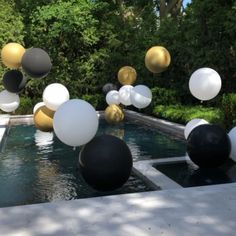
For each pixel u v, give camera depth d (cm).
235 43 1279
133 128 1374
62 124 541
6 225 407
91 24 1905
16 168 794
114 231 388
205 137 651
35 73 757
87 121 540
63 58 1917
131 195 497
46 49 1898
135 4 2214
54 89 732
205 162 657
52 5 1862
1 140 1030
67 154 915
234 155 679
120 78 1196
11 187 664
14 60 793
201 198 480
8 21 1820
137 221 412
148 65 924
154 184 608
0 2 1827
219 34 1339
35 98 1823
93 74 1933
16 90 849
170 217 420
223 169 707
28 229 397
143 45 1731
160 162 746
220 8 1325
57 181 693
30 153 938
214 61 1347
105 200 479
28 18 1903
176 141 1090
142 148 998
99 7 1941
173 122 1304
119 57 1838
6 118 1509
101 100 1877
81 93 1956
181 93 1530
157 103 1507
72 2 1908
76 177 715
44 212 442
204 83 763
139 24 1884
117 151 516
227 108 1005
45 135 1203
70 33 1905
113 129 1361
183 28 1512
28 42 1909
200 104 1453
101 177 511
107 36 1939
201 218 416
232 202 464
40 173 750
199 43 1404
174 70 1557
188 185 634
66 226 403
